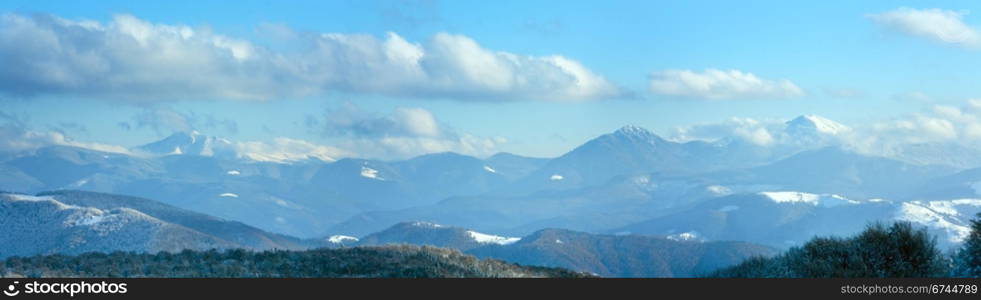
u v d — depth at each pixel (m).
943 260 36.84
